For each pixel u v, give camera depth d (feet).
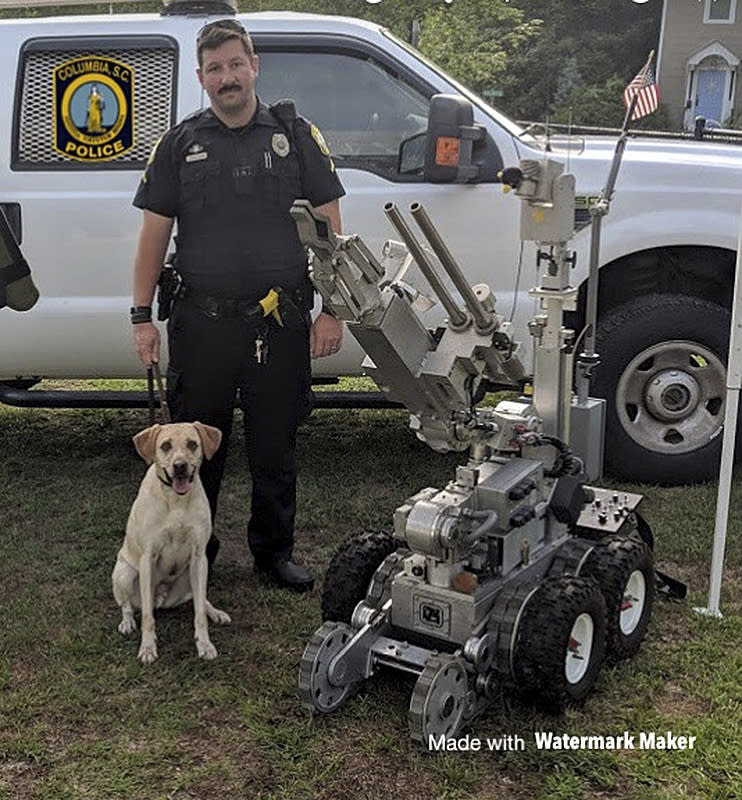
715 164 15.26
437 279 8.52
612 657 10.16
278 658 10.55
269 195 10.86
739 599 11.87
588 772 8.54
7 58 14.99
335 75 15.05
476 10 56.90
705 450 15.53
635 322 15.24
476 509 9.17
